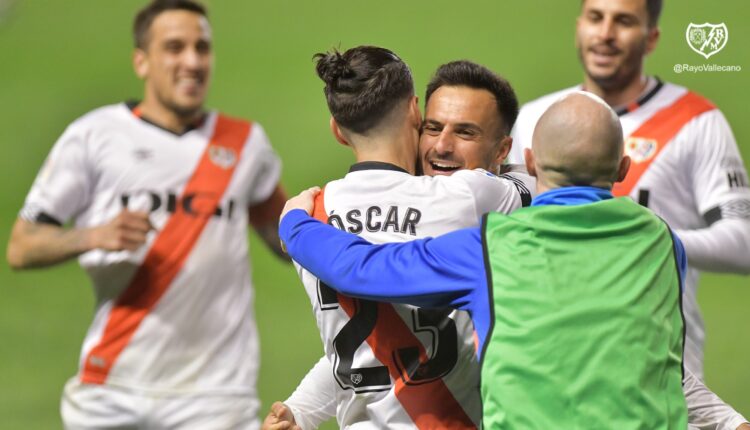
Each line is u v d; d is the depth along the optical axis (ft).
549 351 39.86
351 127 45.55
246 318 73.97
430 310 43.65
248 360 73.56
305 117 201.77
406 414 44.04
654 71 205.77
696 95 69.41
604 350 39.78
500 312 40.57
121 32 242.58
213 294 72.54
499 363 40.22
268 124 198.49
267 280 144.46
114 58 229.66
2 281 141.28
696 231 64.54
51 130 195.31
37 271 144.87
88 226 71.41
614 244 41.04
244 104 207.92
